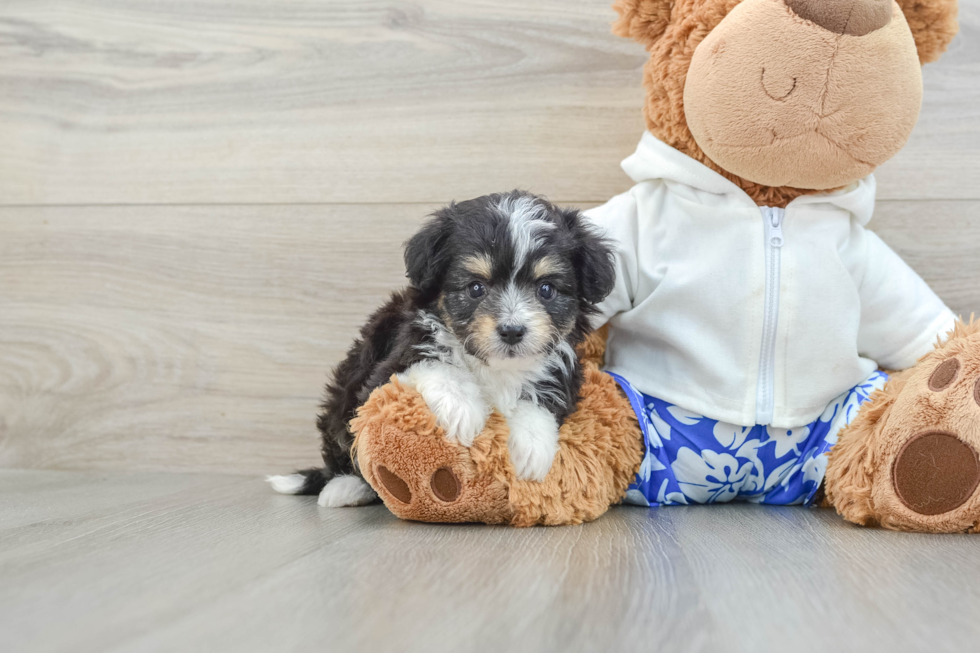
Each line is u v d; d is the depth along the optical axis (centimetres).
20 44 289
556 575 138
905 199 265
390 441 182
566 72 273
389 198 280
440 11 277
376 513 210
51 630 108
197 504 222
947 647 103
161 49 286
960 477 176
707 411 221
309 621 111
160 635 105
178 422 287
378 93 279
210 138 285
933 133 263
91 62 288
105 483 262
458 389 188
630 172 239
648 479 225
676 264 226
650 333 229
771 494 232
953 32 217
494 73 275
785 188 225
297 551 158
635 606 120
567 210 214
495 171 277
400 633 106
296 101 282
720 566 146
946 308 234
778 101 201
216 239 286
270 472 285
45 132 290
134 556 153
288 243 283
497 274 195
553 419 199
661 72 223
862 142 206
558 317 198
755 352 219
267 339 285
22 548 160
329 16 280
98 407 290
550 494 191
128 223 288
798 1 195
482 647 101
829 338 219
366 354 217
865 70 197
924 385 186
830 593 127
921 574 140
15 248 291
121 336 289
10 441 293
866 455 191
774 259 219
